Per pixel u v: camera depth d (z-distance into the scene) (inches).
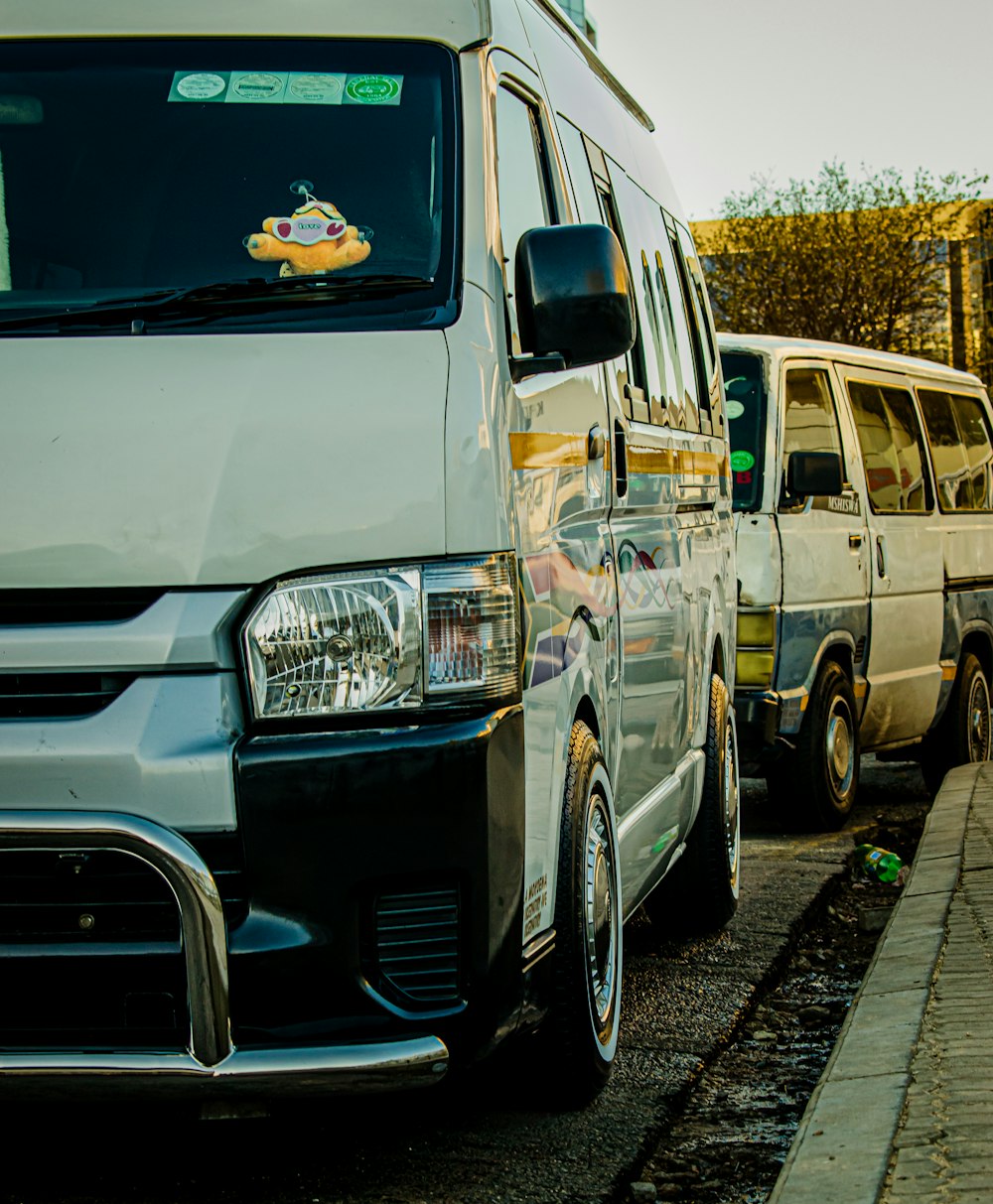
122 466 144.9
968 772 457.4
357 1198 151.7
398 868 141.3
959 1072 163.8
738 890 288.7
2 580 143.3
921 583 469.1
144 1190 152.9
